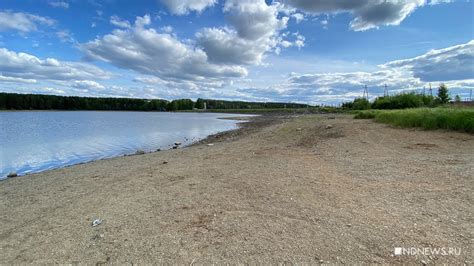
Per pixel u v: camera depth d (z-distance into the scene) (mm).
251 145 12688
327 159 8133
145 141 19953
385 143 10156
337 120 24234
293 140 13219
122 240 3520
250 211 4289
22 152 15008
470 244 3002
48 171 9516
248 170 7230
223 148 12398
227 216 4133
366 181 5547
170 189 5781
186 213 4336
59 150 15734
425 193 4629
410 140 10375
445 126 12031
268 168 7332
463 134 10711
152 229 3807
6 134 23312
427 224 3508
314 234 3420
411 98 29781
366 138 11641
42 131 26203
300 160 8234
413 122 13859
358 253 2947
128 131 27469
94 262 3039
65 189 6480
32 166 11656
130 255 3146
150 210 4547
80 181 7258
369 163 7156
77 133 24797
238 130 28250
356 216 3873
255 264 2850
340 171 6543
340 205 4328
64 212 4750
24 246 3535
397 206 4148
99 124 36750
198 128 32781
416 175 5723
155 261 2998
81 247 3396
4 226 4316
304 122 25984
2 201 5848
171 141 20078
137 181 6695
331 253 2977
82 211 4715
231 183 5992
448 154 7605
